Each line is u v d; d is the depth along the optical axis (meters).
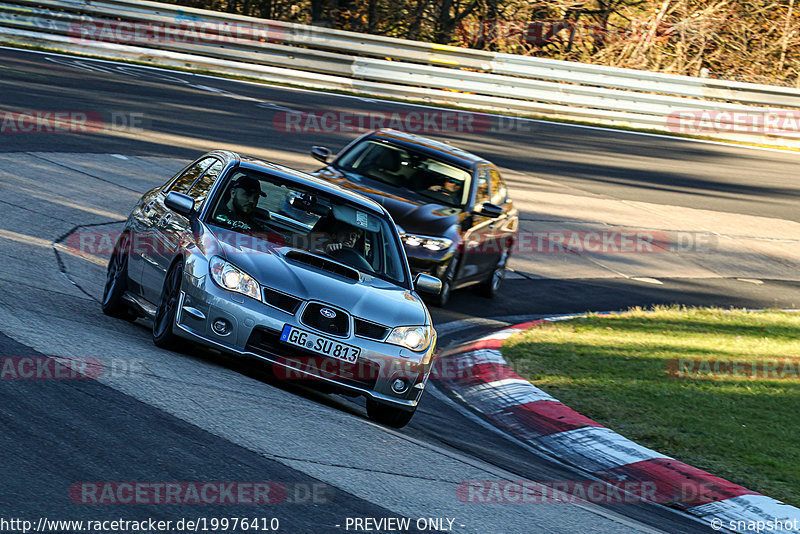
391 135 43.53
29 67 70.81
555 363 32.88
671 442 25.70
